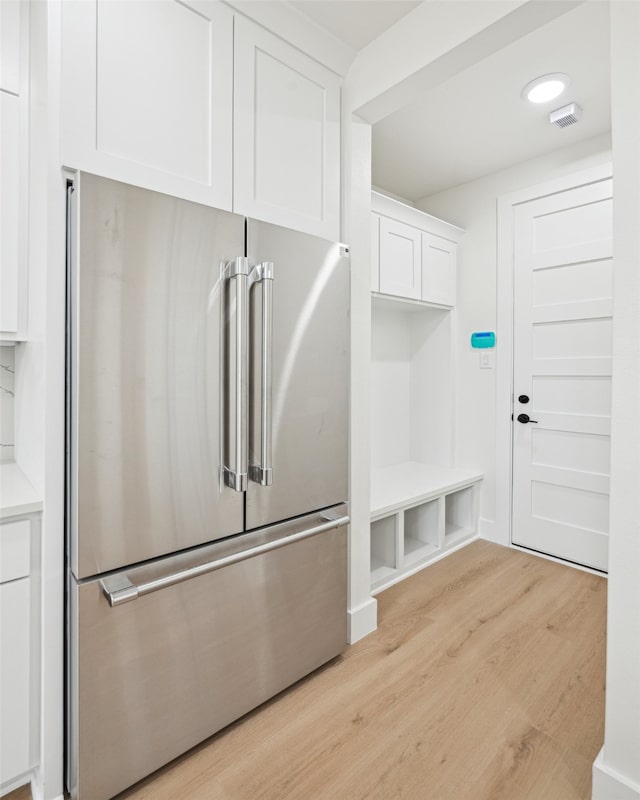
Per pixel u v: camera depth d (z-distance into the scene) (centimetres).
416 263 288
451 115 235
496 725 152
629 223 117
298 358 164
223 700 146
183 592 135
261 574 155
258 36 158
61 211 118
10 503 119
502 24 141
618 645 121
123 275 120
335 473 180
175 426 131
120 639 123
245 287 140
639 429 116
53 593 121
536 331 286
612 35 117
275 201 164
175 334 130
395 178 311
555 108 230
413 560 270
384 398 333
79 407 114
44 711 121
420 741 146
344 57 186
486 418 314
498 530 310
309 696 166
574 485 272
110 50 124
